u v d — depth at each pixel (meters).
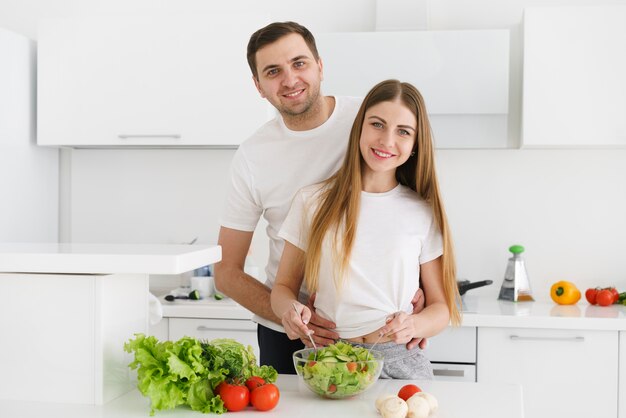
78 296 1.42
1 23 3.58
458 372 2.77
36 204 3.38
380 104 1.71
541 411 2.75
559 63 2.93
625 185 3.21
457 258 3.29
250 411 1.40
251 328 2.90
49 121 3.21
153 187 3.51
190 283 3.27
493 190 3.27
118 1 3.51
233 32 3.06
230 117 3.07
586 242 3.24
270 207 2.00
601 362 2.72
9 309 1.45
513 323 2.74
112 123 3.16
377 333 1.73
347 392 1.45
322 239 1.72
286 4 3.38
